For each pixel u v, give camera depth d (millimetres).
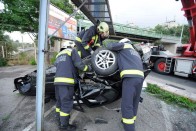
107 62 2924
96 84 3242
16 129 2965
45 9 2557
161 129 3176
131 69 2590
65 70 2895
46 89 4055
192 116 3801
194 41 7809
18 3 9398
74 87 3225
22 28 10250
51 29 8453
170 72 9172
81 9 4613
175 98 4684
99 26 3572
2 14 9336
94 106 3279
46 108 3904
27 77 4906
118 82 3105
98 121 3369
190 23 7430
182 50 8820
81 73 3275
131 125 2568
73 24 12422
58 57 3084
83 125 3199
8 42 11500
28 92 4469
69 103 2943
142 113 3811
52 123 3223
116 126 3209
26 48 14109
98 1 5102
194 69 7488
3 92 4914
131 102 2594
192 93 5430
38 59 2662
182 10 7121
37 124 2791
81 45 3688
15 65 10805
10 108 3812
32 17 9984
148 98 4836
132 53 2771
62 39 11219
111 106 4020
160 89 5664
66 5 14812
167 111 4012
